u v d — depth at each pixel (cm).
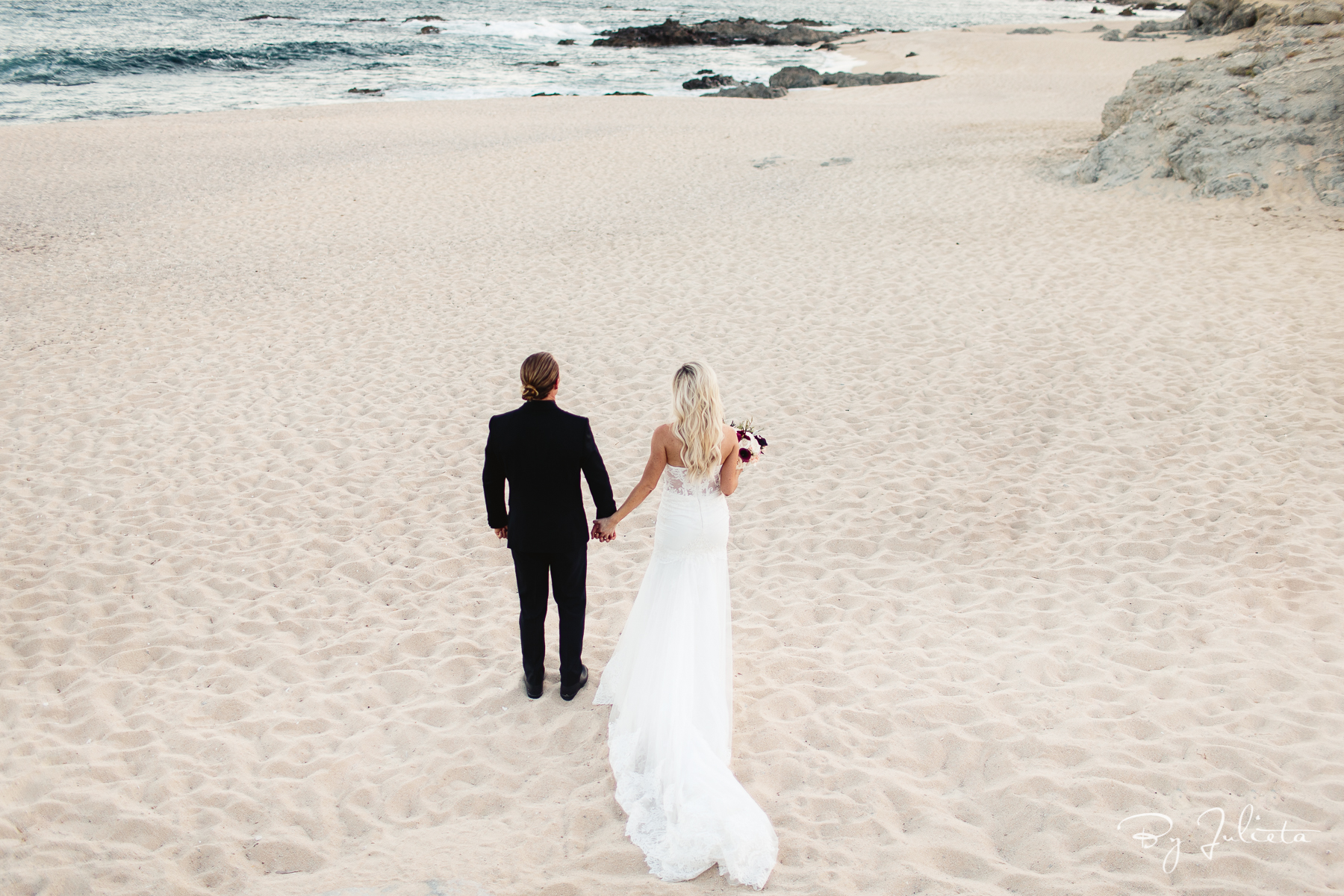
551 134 2402
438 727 422
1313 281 1020
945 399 812
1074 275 1127
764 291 1144
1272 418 720
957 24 8031
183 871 336
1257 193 1351
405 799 375
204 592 550
